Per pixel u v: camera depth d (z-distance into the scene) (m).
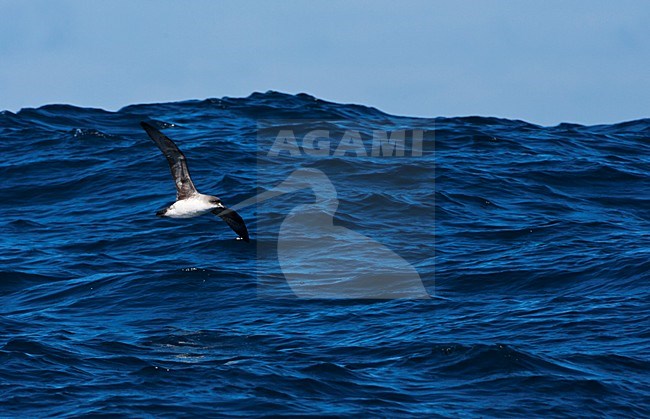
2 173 132.62
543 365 69.81
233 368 70.19
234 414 62.47
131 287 90.00
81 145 144.75
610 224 109.44
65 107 169.50
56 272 95.94
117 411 62.81
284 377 68.56
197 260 97.88
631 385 67.31
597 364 70.50
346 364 71.62
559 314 80.75
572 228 106.69
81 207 119.38
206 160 135.00
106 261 98.94
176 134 153.88
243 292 88.44
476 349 71.75
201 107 173.75
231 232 105.19
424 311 83.12
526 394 65.81
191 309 85.12
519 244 101.94
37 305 87.50
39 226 112.62
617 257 93.38
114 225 111.12
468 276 91.06
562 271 91.00
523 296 86.50
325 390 66.62
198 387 66.94
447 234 105.19
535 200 119.25
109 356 73.31
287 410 63.00
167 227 108.38
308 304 85.50
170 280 91.00
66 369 70.31
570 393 65.75
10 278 93.81
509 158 139.00
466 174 128.25
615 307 81.75
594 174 129.75
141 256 100.25
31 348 73.88
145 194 122.44
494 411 63.38
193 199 56.78
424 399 65.25
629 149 148.50
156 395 65.62
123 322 82.38
